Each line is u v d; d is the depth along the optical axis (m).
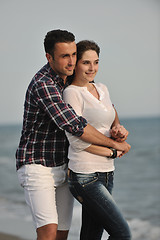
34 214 2.93
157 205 13.06
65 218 3.23
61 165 3.04
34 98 2.86
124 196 15.10
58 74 2.96
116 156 2.90
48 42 2.86
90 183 2.80
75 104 2.87
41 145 2.96
